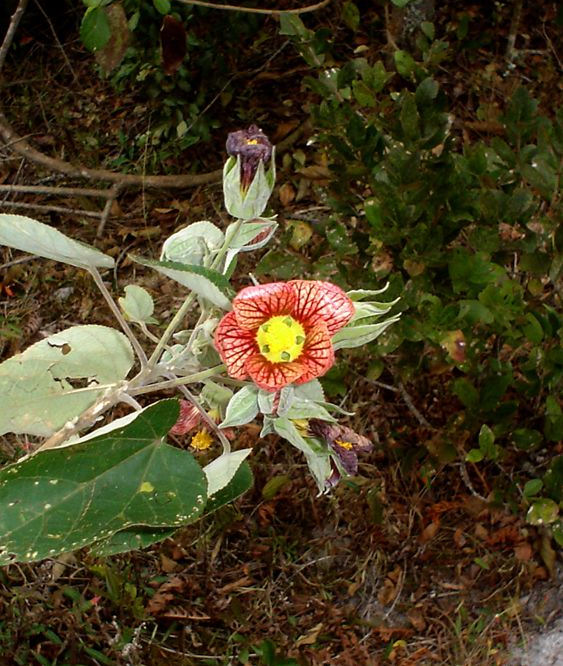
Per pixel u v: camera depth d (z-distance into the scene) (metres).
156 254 1.30
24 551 0.42
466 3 1.53
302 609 0.97
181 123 1.38
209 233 0.51
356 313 0.47
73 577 0.97
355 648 0.94
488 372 0.95
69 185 1.41
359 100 0.90
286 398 0.46
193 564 0.99
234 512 1.02
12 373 0.50
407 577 0.99
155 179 1.32
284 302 0.45
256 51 1.48
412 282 0.82
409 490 1.03
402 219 0.82
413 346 0.90
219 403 0.53
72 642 0.91
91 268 0.48
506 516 1.00
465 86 1.42
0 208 1.39
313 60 0.98
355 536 1.02
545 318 0.83
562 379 0.89
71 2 1.63
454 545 1.00
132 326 1.19
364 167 0.87
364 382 1.08
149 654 0.92
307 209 1.26
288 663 0.86
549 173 0.81
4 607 0.94
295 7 1.52
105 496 0.43
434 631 0.95
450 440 0.92
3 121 1.31
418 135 0.83
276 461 1.07
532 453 1.02
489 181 0.85
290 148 1.36
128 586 0.93
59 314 1.24
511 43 1.40
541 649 0.91
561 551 0.98
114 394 0.50
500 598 0.96
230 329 0.45
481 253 0.80
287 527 1.03
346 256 0.90
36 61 1.60
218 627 0.96
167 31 0.94
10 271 1.28
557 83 1.42
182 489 0.44
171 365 0.50
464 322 0.83
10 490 0.42
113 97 1.50
